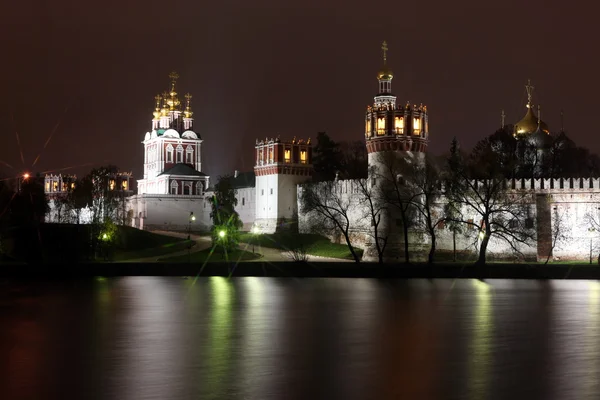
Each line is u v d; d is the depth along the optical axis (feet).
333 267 360.28
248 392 106.32
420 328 167.73
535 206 406.82
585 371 119.24
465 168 390.01
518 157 500.74
